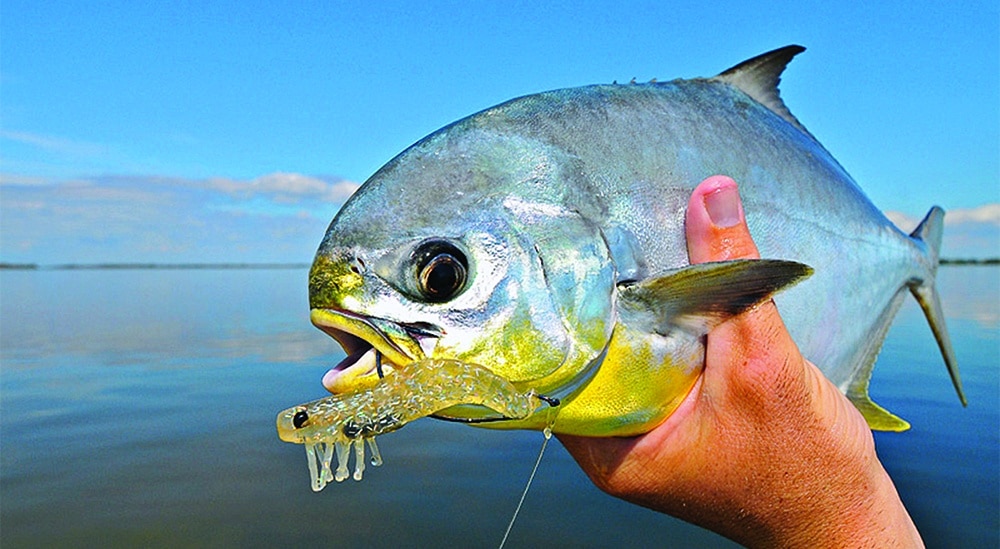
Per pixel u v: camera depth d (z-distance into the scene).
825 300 0.37
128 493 0.79
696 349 0.29
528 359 0.27
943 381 1.17
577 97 0.31
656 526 0.70
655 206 0.30
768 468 0.30
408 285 0.27
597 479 0.33
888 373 1.24
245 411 1.09
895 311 0.46
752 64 0.38
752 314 0.28
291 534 0.69
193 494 0.78
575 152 0.30
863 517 0.30
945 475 0.77
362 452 0.24
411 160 0.29
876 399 1.06
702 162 0.33
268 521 0.71
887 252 0.43
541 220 0.28
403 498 0.77
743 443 0.29
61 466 0.88
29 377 1.36
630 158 0.31
